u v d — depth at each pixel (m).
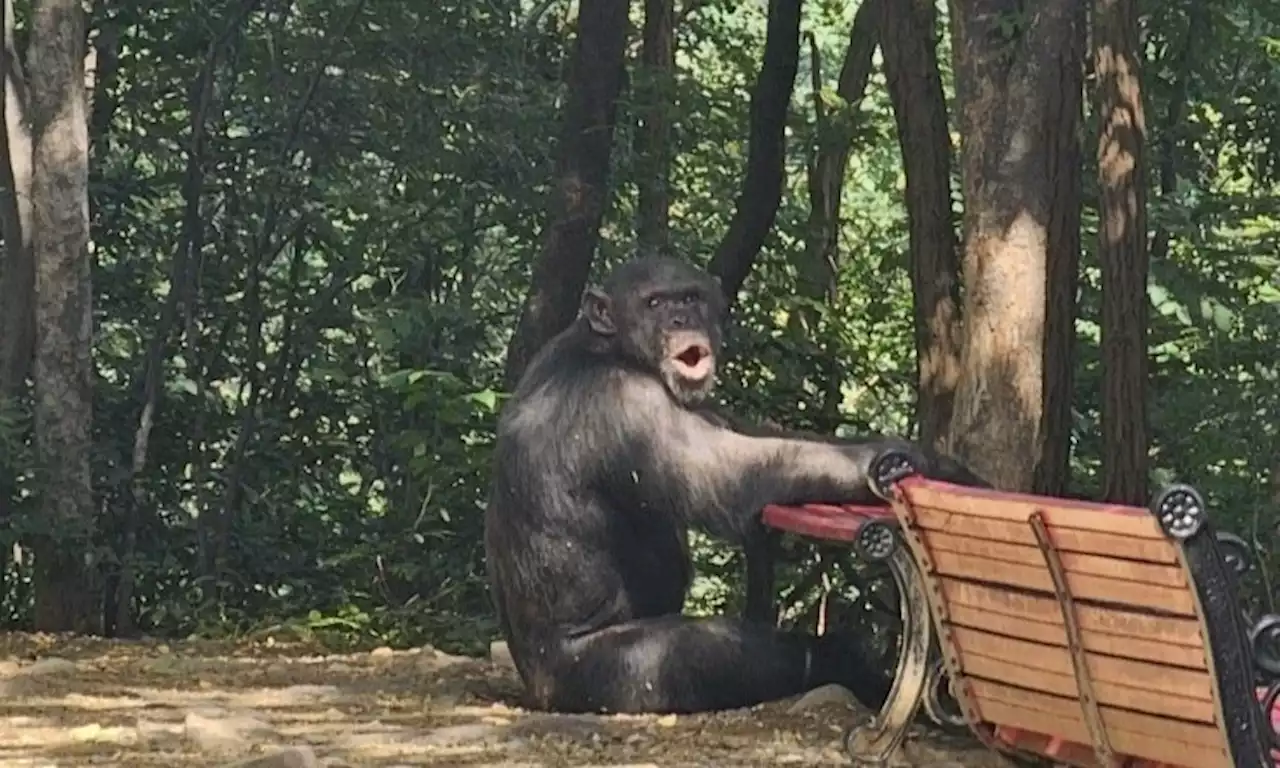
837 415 12.13
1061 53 8.30
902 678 6.14
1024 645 5.23
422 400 11.45
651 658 7.58
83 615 12.01
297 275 14.34
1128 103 8.57
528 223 14.43
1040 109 8.28
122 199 14.24
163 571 13.38
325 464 14.30
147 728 7.11
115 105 14.35
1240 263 12.06
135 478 13.18
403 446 12.26
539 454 7.84
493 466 8.15
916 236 10.13
